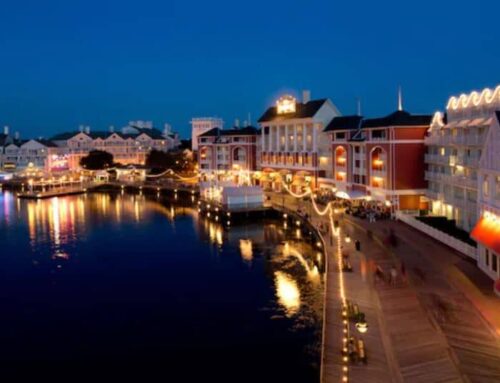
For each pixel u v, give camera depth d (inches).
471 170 2753.4
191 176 7101.4
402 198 3444.9
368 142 3713.1
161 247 3275.1
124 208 5068.9
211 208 4441.4
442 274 2058.3
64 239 3560.5
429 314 1652.3
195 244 3339.1
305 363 1610.5
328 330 1581.0
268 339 1790.1
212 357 1674.5
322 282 2400.3
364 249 2532.0
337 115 4751.5
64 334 1884.8
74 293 2352.4
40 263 2908.5
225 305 2139.5
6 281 2551.7
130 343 1797.5
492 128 2084.2
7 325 1977.1
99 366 1637.6
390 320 1631.4
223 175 6058.1
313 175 4734.3
